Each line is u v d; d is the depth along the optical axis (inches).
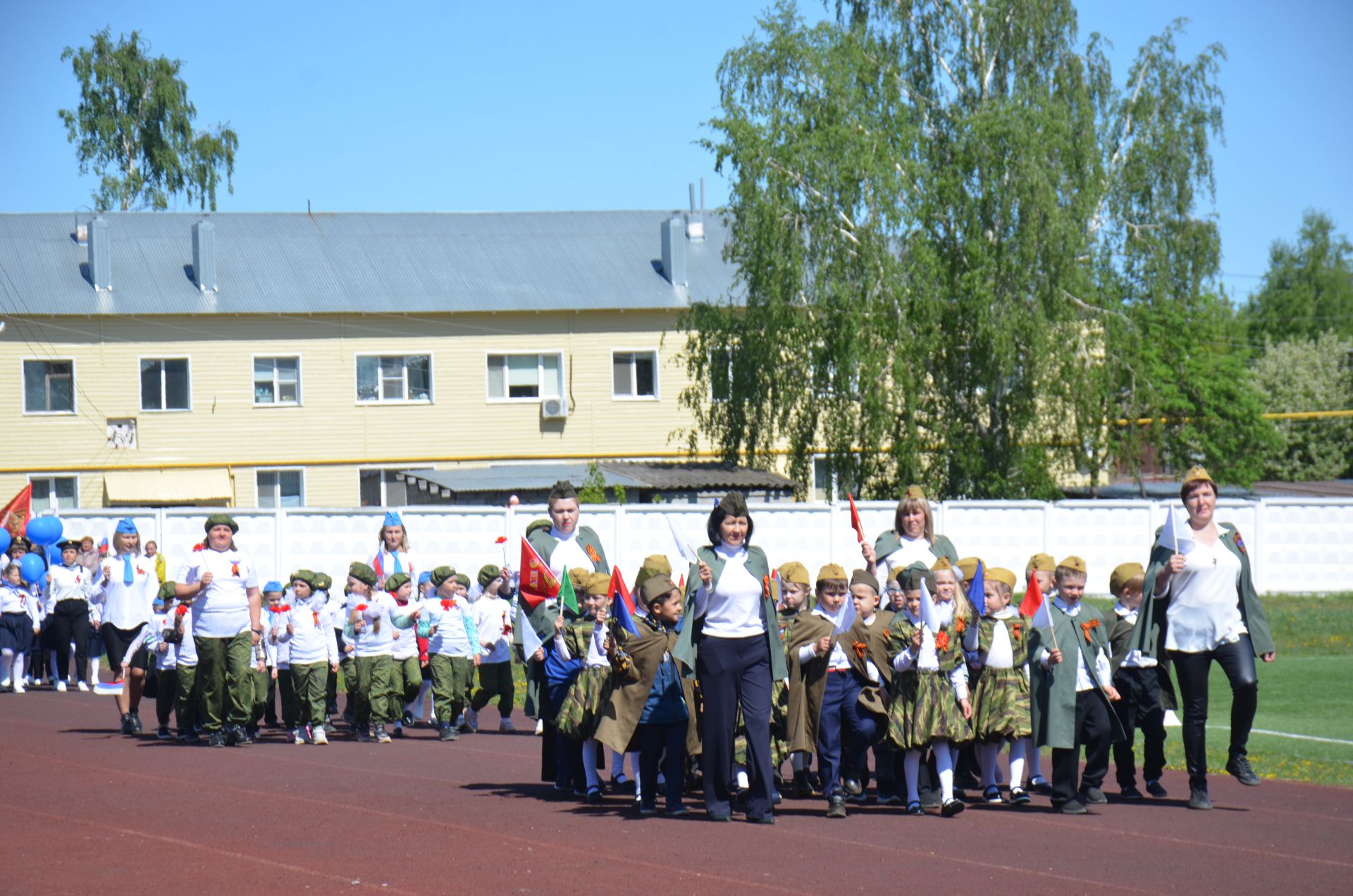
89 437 1596.9
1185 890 281.0
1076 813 377.1
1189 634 392.2
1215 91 1513.3
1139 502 1224.8
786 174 1332.4
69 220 1787.6
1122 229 1492.4
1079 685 386.9
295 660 531.5
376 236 1814.7
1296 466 2787.9
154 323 1615.4
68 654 765.3
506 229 1876.2
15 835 330.3
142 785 412.5
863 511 1125.7
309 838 327.3
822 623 380.8
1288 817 375.6
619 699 367.9
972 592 378.9
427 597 569.3
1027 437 1382.9
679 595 375.2
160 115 2186.3
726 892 273.3
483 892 271.0
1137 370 1402.6
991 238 1350.9
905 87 1450.5
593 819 360.5
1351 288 3580.2
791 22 1382.9
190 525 979.3
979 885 281.7
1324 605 1179.3
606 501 1291.8
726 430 1425.9
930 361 1375.5
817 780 424.8
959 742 371.9
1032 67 1448.1
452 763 476.7
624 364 1729.8
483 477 1339.8
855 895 272.1
